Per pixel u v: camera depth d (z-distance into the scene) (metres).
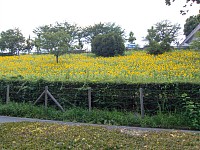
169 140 5.00
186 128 6.52
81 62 22.11
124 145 4.66
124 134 5.54
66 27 48.31
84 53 31.02
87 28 50.41
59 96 8.87
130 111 7.93
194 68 16.39
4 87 9.97
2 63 23.67
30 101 9.41
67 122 7.47
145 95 7.68
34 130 5.86
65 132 5.69
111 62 20.98
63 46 24.16
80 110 8.02
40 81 9.28
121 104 8.10
